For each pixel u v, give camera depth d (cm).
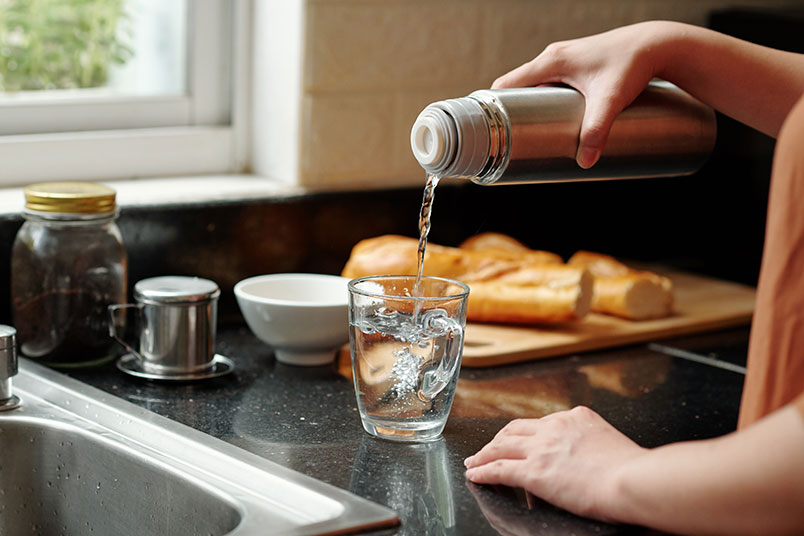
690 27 102
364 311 97
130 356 123
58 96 144
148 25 153
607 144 99
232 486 86
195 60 149
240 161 153
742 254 167
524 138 94
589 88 99
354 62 143
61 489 99
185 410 105
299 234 142
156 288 115
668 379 122
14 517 101
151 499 91
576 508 80
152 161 145
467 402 111
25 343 117
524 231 161
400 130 149
